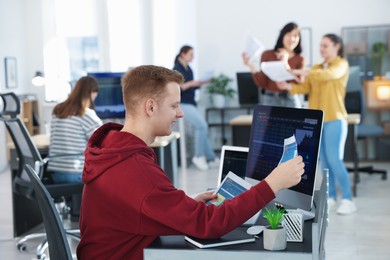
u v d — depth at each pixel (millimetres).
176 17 9062
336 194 5680
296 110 2229
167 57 9117
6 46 8656
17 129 4168
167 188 1817
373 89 8188
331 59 5051
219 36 8984
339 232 4750
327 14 8641
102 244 1895
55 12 9367
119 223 1850
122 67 9250
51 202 1947
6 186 7227
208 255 1800
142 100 1905
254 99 8078
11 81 8766
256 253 1781
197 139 7941
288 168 1881
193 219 1789
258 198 1836
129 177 1818
